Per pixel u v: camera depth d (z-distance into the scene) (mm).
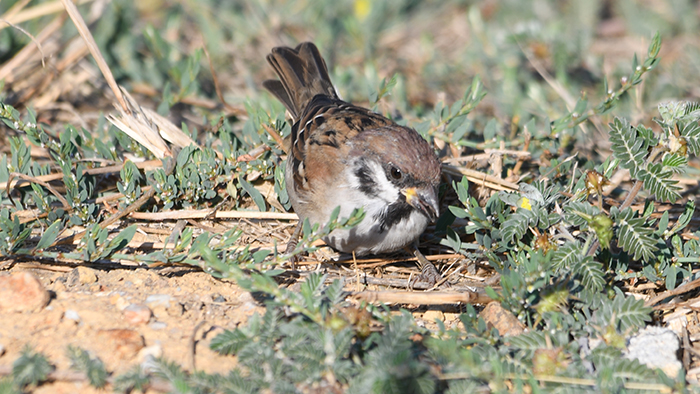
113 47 14227
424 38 16547
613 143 8031
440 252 9781
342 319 6465
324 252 9523
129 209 9297
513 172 10836
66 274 8156
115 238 8234
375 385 5918
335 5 17516
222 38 16141
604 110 10586
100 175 10266
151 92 13625
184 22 17141
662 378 6367
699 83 14875
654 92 14508
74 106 13070
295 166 9320
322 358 6223
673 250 8695
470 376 6344
